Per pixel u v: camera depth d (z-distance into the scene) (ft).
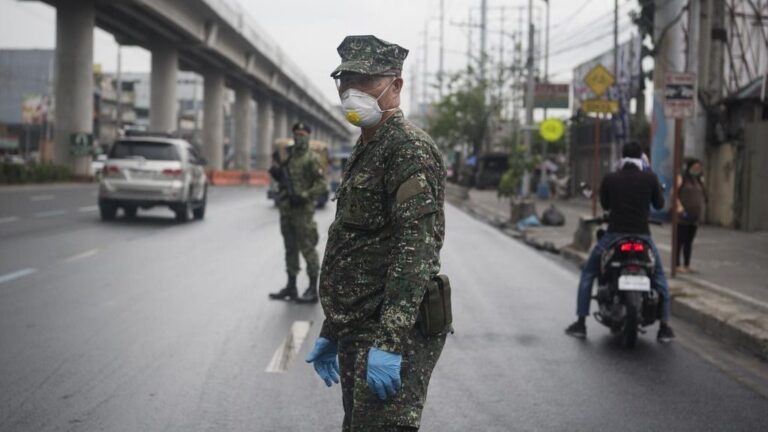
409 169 9.82
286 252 32.55
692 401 19.54
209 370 21.30
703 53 71.05
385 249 10.20
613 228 25.99
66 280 36.47
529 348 25.00
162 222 70.49
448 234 70.28
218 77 208.74
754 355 25.16
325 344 11.07
